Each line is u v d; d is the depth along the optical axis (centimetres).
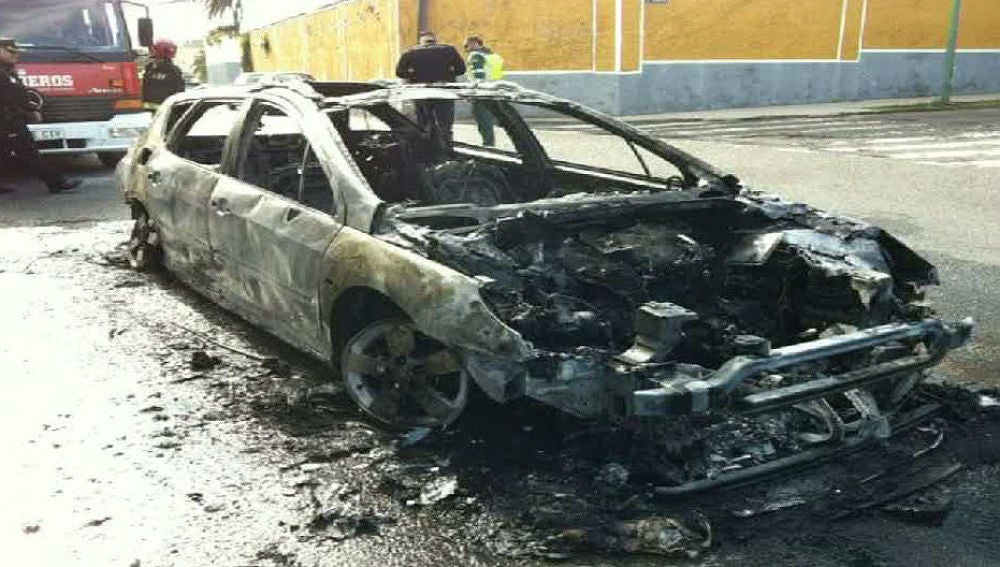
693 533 286
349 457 345
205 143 578
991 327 518
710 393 287
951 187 987
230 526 297
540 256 388
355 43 2358
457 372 346
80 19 1053
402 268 338
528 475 324
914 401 390
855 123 1770
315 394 398
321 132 413
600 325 342
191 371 441
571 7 2023
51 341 488
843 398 369
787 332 390
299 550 283
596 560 276
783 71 2234
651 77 2088
